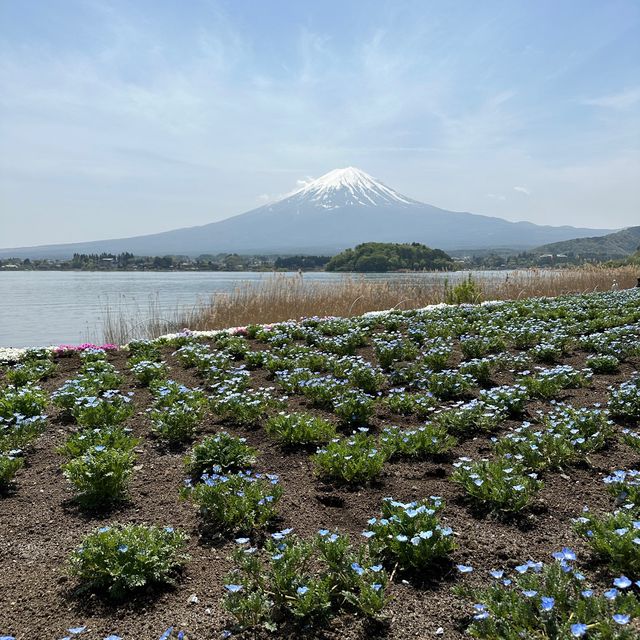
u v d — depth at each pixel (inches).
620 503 145.4
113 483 154.6
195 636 102.7
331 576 113.0
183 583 119.5
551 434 184.2
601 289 916.6
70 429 219.0
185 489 152.4
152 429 212.2
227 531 140.0
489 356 318.7
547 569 107.2
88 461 156.7
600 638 88.7
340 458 171.2
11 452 178.9
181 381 294.8
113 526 142.3
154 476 175.6
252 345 392.5
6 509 154.8
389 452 185.0
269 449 198.2
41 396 236.4
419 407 233.1
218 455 175.9
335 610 109.3
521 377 278.2
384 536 127.3
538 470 169.5
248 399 227.6
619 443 191.3
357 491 163.9
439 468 178.9
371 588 106.9
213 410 236.1
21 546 135.6
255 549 120.7
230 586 106.3
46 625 106.7
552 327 401.7
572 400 240.7
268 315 592.7
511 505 145.9
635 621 95.9
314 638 102.1
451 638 100.6
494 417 210.7
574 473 170.1
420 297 741.9
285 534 126.6
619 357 309.3
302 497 159.9
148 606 112.1
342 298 651.5
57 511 153.3
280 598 108.9
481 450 192.9
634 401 213.2
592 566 119.9
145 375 287.3
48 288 1859.0
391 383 284.2
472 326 407.5
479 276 845.2
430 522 127.0
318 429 199.6
